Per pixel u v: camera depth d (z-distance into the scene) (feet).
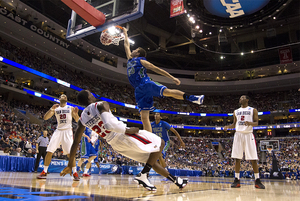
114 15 20.11
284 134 126.82
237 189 13.32
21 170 30.58
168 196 8.13
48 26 92.73
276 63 131.44
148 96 12.34
